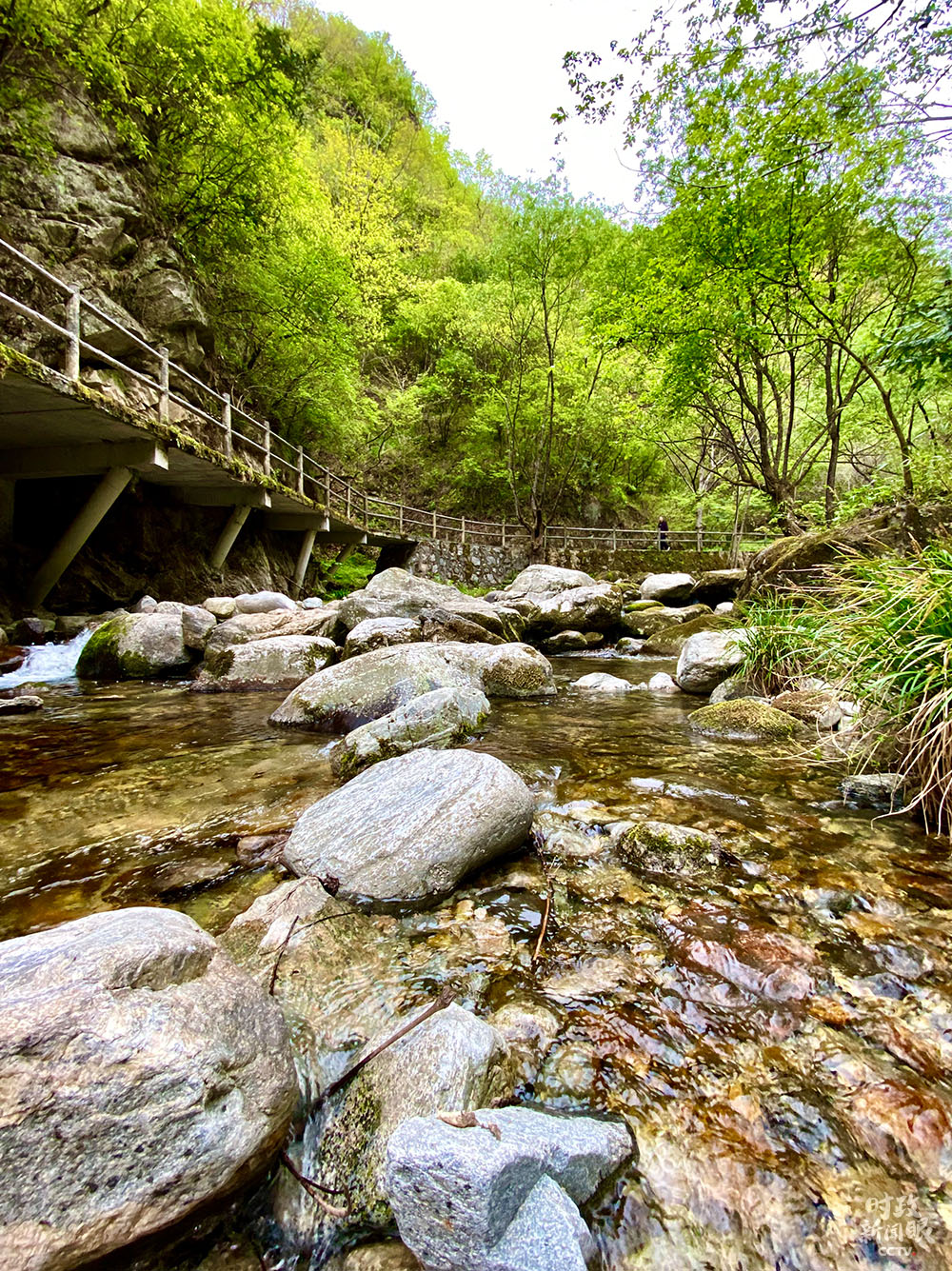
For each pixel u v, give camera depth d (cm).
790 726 387
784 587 713
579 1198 98
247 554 1268
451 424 2297
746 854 216
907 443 895
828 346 974
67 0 797
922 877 198
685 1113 114
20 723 430
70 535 744
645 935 170
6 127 812
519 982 151
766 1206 98
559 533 2153
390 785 227
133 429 668
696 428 1955
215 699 520
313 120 2244
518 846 222
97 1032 93
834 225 861
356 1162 104
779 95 674
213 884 200
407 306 2211
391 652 446
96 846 229
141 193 1007
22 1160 82
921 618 244
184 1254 93
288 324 1305
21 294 807
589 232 1535
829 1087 119
